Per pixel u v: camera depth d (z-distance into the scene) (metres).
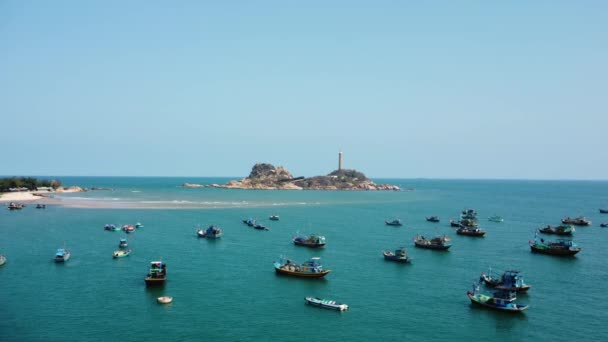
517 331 65.69
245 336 61.81
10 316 67.31
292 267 94.25
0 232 141.25
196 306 72.94
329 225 179.62
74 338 60.00
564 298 80.94
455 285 88.19
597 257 119.06
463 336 63.69
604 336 64.25
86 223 164.25
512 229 175.62
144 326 64.31
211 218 191.50
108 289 81.00
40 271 92.75
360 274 96.12
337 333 63.62
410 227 177.38
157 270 85.00
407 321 68.56
